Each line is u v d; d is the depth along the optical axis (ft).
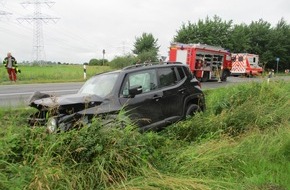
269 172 18.02
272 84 43.01
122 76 24.76
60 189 14.92
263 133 25.07
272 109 32.22
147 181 15.97
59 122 19.89
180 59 86.53
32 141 17.20
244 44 210.38
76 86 66.33
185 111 28.63
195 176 17.39
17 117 23.35
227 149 20.27
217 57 91.35
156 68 27.32
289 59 223.92
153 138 20.81
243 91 39.09
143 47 211.82
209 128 24.93
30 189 14.23
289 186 16.10
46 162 15.76
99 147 17.07
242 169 18.52
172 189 15.44
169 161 18.80
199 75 86.58
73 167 16.38
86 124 18.67
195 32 207.62
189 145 22.24
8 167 15.42
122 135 18.28
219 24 208.95
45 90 57.26
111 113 21.74
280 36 218.59
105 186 15.62
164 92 26.71
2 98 45.62
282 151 21.20
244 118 26.96
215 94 43.06
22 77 85.46
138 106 24.20
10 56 75.51
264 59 215.31
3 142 16.88
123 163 16.90
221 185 16.15
